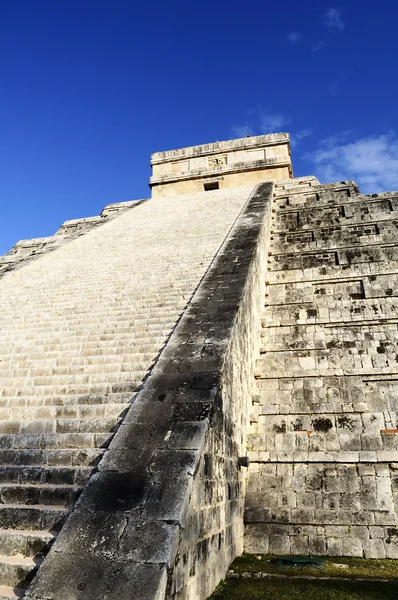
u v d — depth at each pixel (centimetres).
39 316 974
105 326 859
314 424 787
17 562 396
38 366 767
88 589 326
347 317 1020
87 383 677
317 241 1323
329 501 673
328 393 836
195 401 511
